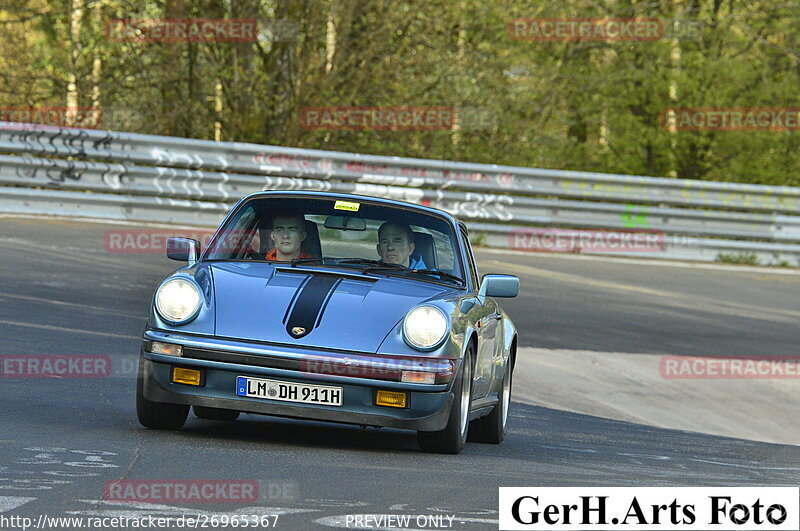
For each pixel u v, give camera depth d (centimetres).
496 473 1714
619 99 7869
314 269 2017
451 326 1889
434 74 6650
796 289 5122
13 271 3709
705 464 2144
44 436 1745
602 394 3181
